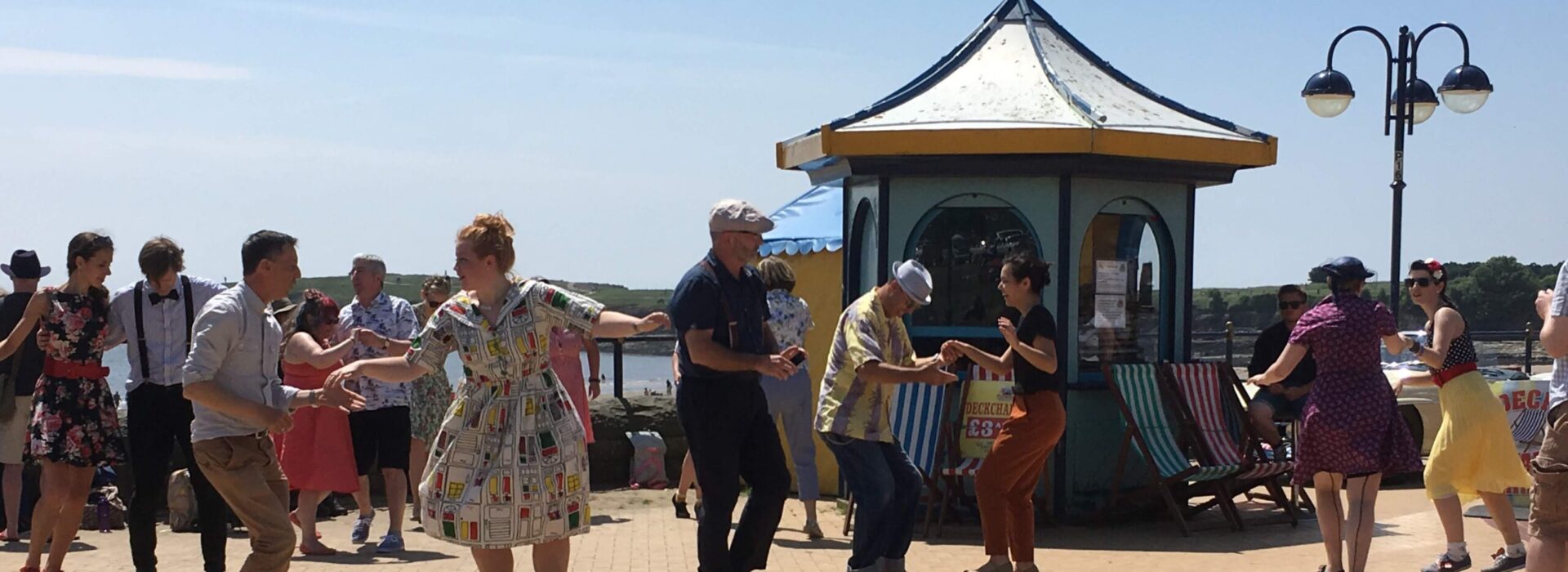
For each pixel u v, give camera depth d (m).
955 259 9.27
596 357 10.44
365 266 8.88
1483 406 7.23
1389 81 13.35
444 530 5.46
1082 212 9.03
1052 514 9.15
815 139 9.23
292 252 6.05
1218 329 29.08
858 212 9.80
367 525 8.94
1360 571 6.88
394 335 8.88
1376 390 6.88
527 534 5.40
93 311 7.34
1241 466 8.97
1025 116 9.08
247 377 5.98
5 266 8.81
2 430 8.98
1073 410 9.11
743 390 6.11
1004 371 7.09
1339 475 6.97
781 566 7.89
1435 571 7.45
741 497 10.85
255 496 5.98
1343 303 6.93
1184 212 9.62
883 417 6.75
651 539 9.02
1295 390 9.94
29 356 8.93
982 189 9.09
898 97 9.59
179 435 6.91
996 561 7.16
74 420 7.30
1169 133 8.86
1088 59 10.28
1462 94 12.98
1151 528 9.12
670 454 12.14
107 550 8.73
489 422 5.46
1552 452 5.85
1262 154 9.26
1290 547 8.38
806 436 8.91
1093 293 9.27
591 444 11.76
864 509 6.74
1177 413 9.17
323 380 8.41
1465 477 7.32
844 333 6.71
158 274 6.89
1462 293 35.75
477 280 5.50
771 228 6.10
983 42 10.09
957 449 8.92
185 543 9.09
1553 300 6.09
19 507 9.09
